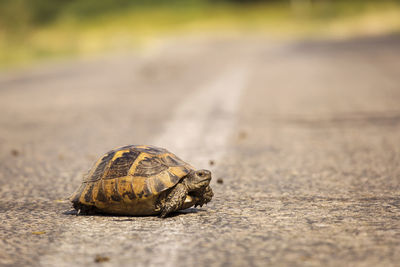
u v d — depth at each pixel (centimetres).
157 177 728
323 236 637
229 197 862
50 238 651
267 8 12675
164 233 662
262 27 9594
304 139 1375
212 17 11662
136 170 740
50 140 1473
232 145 1323
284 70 3297
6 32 6322
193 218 734
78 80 3328
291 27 9175
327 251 581
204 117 1747
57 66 4594
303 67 3431
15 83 3284
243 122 1638
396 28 6744
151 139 1410
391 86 2322
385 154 1173
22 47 6122
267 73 3173
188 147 1302
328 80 2672
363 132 1428
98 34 9131
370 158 1144
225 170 1075
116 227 694
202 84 2766
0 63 4862
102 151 1295
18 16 6475
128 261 562
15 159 1242
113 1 13200
